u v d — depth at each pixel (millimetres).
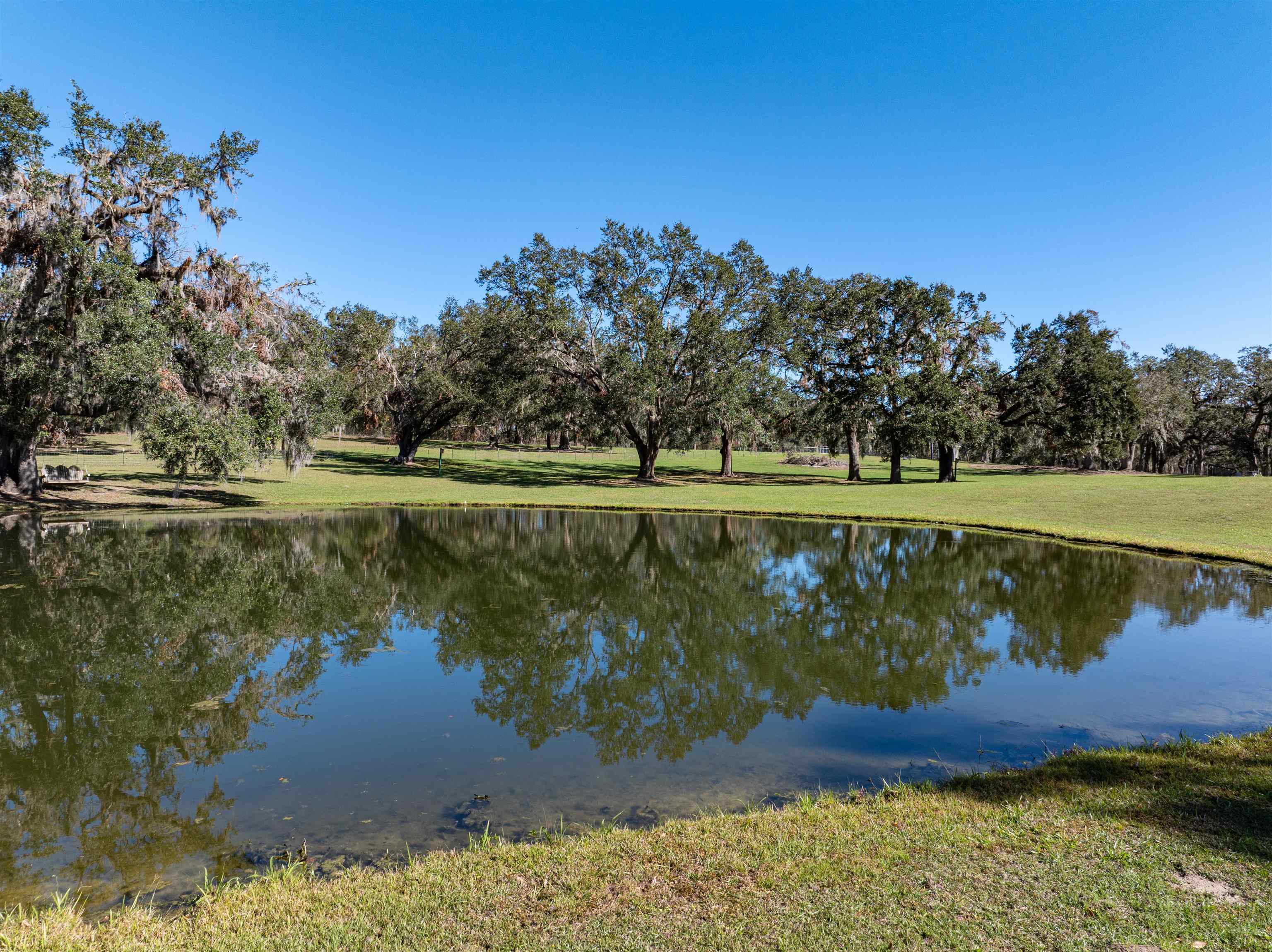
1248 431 57500
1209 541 18734
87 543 18891
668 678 9094
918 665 9492
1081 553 18500
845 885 3861
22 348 20484
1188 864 3971
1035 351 41406
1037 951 3238
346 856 4785
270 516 26312
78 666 9539
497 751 6805
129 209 22125
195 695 8484
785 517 27219
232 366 23312
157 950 3482
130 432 23031
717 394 37688
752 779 6012
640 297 39188
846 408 42156
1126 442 48375
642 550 20016
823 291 46750
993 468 66188
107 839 5109
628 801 5633
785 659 9820
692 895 3822
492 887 4000
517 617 12445
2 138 19000
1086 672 9070
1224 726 7090
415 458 53469
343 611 12789
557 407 41875
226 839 5086
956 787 5258
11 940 3607
